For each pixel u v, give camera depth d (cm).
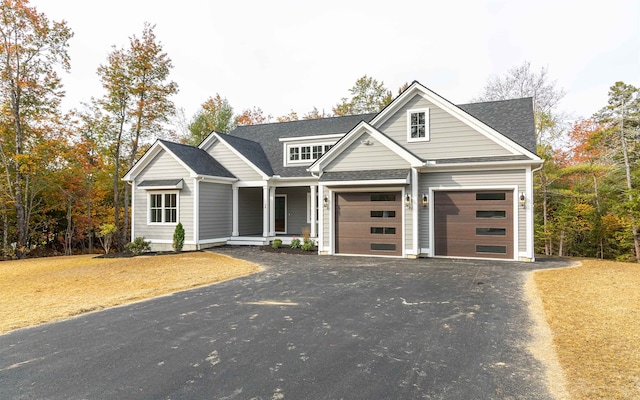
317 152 1883
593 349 456
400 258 1320
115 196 2286
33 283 969
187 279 978
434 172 1345
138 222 1777
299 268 1123
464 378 385
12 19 1794
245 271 1080
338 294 779
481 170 1291
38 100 1944
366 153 1405
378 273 1023
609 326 539
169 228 1712
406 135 1439
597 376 383
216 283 920
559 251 2100
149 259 1379
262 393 356
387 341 499
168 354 462
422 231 1354
